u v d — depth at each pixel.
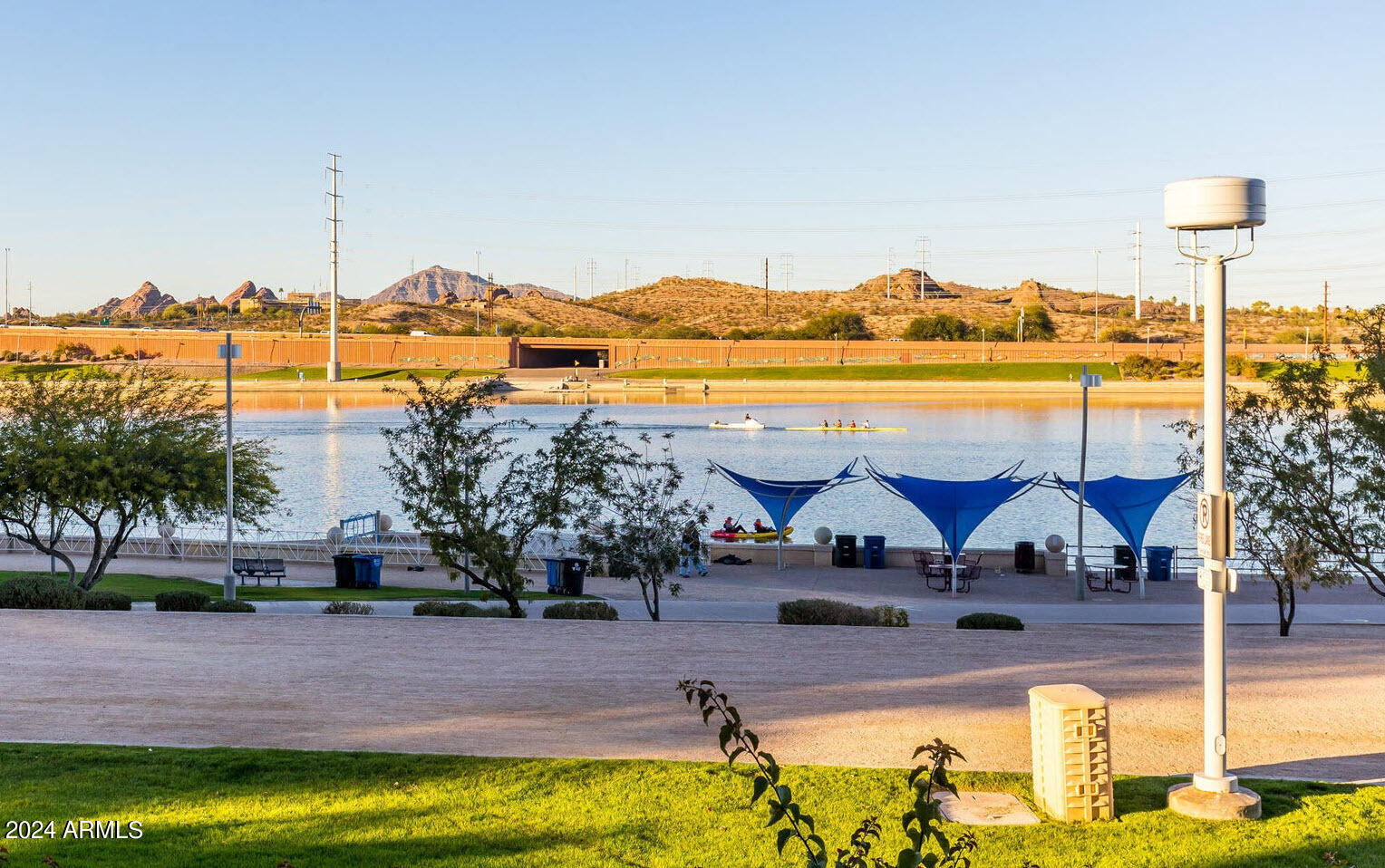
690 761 12.30
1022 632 21.38
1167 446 95.94
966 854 9.62
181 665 17.48
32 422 32.44
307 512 64.50
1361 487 25.00
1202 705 14.99
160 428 33.56
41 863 9.27
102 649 18.78
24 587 24.56
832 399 168.12
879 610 23.92
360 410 152.38
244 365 197.62
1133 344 184.12
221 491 32.84
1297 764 12.43
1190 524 56.06
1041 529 54.53
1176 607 29.92
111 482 31.52
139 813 10.64
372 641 19.59
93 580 32.56
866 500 66.06
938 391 173.62
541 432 109.31
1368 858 9.50
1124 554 35.84
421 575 38.22
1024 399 162.12
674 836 10.09
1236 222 10.48
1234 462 26.22
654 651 18.80
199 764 12.13
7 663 17.55
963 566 35.75
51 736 13.38
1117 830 10.22
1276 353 171.25
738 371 187.38
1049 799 10.59
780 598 32.50
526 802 10.98
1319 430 26.28
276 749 12.66
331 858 9.52
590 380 188.75
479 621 22.06
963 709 14.68
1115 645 19.66
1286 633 23.50
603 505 46.34
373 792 11.30
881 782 11.52
